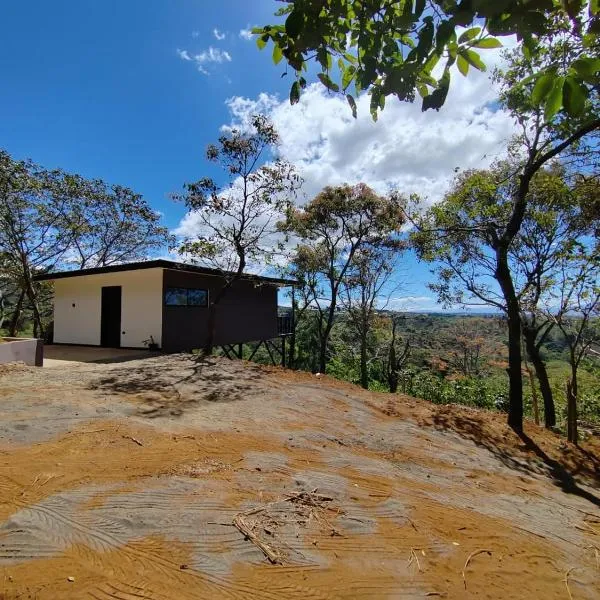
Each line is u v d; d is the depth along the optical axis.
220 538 2.48
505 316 9.64
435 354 19.81
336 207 16.25
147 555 2.26
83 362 9.00
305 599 2.03
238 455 3.98
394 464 4.34
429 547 2.69
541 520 3.44
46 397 5.56
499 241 6.89
